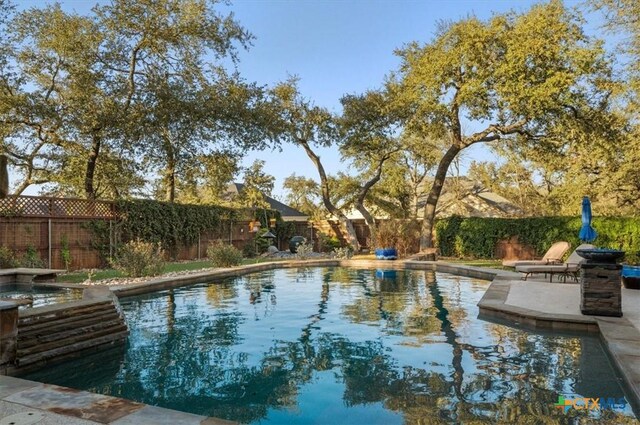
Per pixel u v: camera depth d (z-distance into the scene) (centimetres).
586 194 1969
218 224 2061
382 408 364
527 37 1572
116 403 292
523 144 1950
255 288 1085
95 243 1455
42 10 1603
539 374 441
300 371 461
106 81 1625
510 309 696
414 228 2022
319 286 1123
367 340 581
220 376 448
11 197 1232
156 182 2341
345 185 2900
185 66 1848
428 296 953
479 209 3178
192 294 987
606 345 506
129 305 845
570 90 1566
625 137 1698
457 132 2039
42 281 1034
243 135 1931
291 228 2658
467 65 1720
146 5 1634
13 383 334
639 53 1431
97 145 1666
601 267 638
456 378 432
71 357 516
